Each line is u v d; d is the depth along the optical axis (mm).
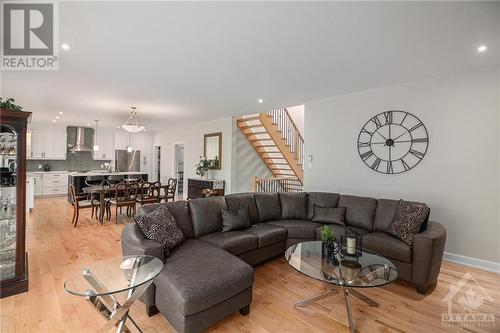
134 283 1759
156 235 2506
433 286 2809
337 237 3139
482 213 3260
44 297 2439
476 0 1925
